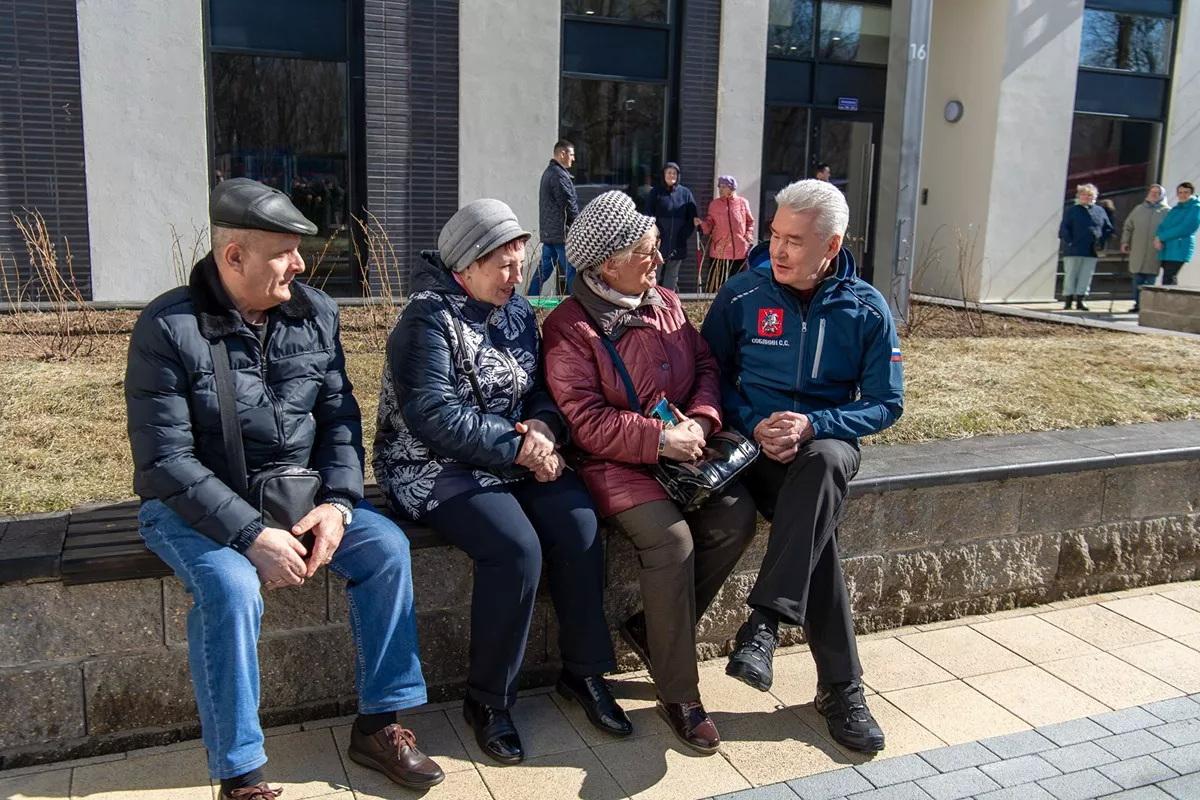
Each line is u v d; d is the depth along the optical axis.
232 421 2.62
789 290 3.31
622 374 3.12
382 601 2.73
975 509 3.91
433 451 2.94
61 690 2.78
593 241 3.05
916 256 14.72
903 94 8.07
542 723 3.12
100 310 7.92
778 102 12.95
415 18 10.51
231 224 2.55
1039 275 13.99
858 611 3.80
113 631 2.79
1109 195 14.38
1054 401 5.22
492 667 2.92
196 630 2.48
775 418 3.14
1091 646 3.77
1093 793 2.82
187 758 2.84
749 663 2.90
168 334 2.55
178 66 9.72
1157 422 4.90
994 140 13.38
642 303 3.22
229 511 2.52
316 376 2.81
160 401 2.54
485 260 2.95
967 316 9.24
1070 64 13.54
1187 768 2.96
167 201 9.88
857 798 2.78
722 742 3.06
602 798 2.75
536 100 11.05
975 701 3.34
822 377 3.29
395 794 2.72
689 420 3.11
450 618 3.18
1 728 2.74
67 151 9.52
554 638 3.34
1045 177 13.73
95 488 3.45
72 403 4.54
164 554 2.59
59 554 2.70
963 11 13.74
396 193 10.73
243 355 2.66
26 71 9.28
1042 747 3.06
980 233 13.66
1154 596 4.27
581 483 3.12
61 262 9.62
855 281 3.31
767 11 11.87
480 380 2.99
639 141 11.90
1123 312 12.80
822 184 3.19
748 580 3.59
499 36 10.78
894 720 3.21
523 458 2.94
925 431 4.59
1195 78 14.36
